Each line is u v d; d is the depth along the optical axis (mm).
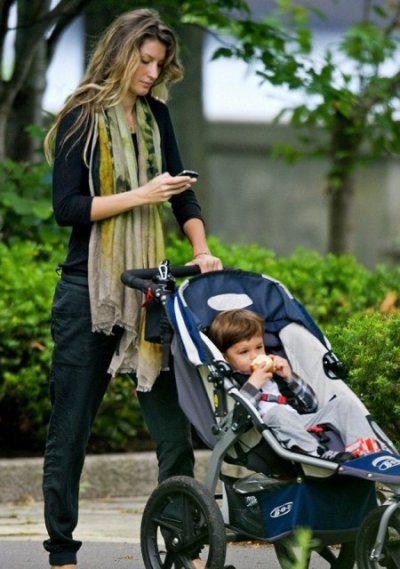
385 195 47656
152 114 15008
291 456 12930
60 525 14688
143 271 14398
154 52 14406
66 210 14359
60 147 14469
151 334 14336
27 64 25219
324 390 14484
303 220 46594
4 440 22953
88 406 14688
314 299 23609
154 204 14773
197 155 34156
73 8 25781
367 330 16297
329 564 16031
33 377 22031
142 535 14312
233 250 25625
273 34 25203
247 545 17094
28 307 21953
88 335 14516
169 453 14812
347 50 28938
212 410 13930
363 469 12688
